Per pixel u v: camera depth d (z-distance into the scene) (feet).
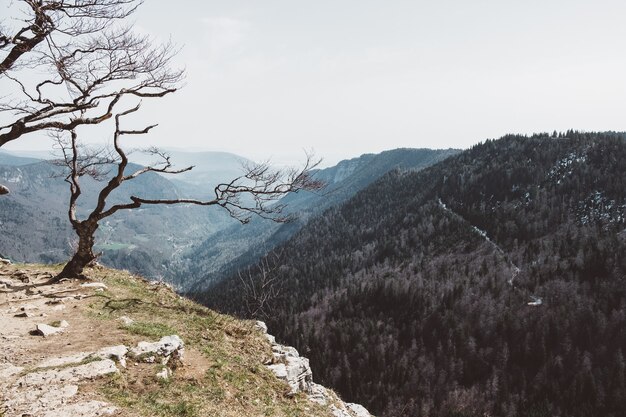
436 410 337.93
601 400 322.34
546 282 475.31
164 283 81.56
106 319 50.11
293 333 418.51
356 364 388.78
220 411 36.35
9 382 32.04
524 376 370.12
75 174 68.69
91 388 33.06
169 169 69.36
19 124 41.81
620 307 408.87
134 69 48.47
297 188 67.26
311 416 46.60
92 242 67.56
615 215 567.59
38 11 37.35
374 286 536.01
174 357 42.45
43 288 59.77
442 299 480.64
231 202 67.15
